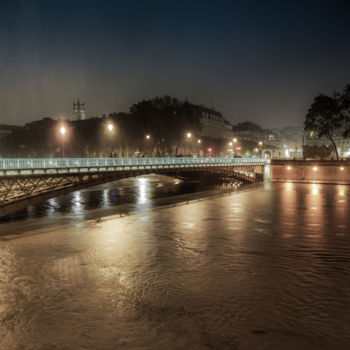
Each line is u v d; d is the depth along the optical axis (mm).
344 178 59781
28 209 39844
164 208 31594
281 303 9828
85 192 56688
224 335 8016
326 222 23250
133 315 9102
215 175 64688
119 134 88812
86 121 120625
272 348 7430
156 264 13812
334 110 71438
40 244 17562
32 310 9484
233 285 11297
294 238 18500
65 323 8695
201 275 12359
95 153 103375
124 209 32438
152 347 7539
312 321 8680
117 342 7766
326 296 10320
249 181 65062
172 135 88375
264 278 12000
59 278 12141
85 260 14477
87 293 10680
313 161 63125
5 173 27188
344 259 14383
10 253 15812
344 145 129125
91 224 23562
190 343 7676
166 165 45344
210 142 130375
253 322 8648
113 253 15617
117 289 11008
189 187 65312
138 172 41312
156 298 10234
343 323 8562
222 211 28859
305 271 12758
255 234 19625
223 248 16422
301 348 7422
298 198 38000
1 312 9391
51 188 32062
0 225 24500
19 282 11766
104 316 9062
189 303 9859
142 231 20781
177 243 17531
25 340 7902
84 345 7652
